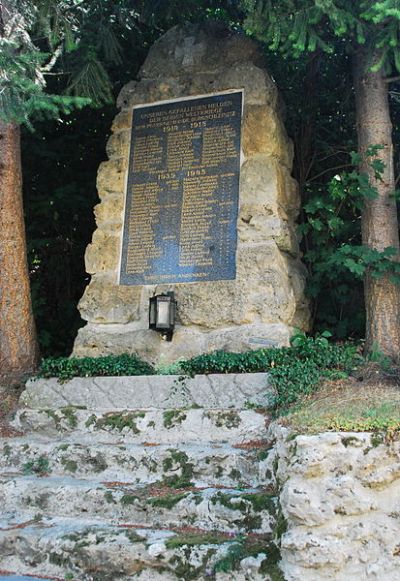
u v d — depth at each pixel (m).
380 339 7.16
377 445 4.64
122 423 6.48
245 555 4.57
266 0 6.96
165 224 8.15
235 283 7.57
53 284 10.92
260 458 5.45
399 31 6.88
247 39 8.41
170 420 6.32
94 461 6.02
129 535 4.99
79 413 6.76
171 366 7.16
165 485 5.63
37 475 6.14
